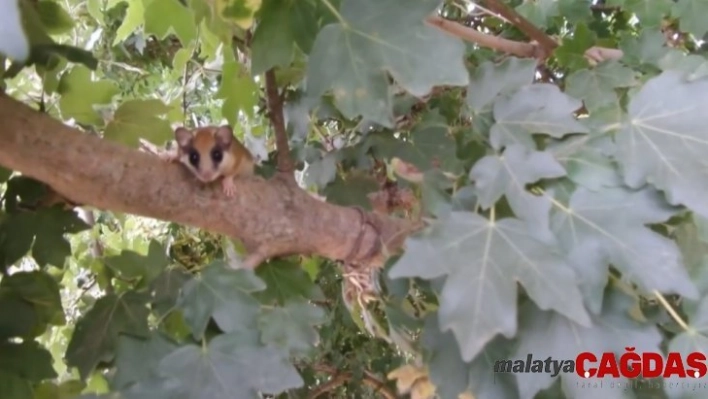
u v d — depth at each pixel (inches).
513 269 59.4
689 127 67.4
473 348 56.4
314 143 126.6
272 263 85.3
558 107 73.9
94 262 107.1
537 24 131.5
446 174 82.1
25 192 85.7
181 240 159.3
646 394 68.0
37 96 100.6
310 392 165.5
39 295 83.0
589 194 66.2
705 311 64.1
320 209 78.7
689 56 100.5
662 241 62.6
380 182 113.3
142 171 69.9
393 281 78.9
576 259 63.2
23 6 70.1
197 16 97.7
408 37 64.2
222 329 68.3
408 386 90.9
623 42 105.5
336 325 163.9
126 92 176.4
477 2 142.6
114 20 166.1
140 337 68.2
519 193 65.2
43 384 91.6
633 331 62.1
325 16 68.7
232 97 112.1
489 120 78.4
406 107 112.8
